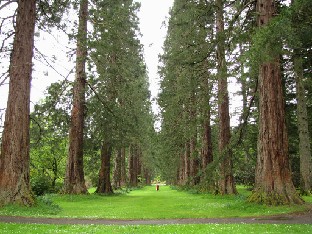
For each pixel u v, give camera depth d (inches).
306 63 677.3
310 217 437.4
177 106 1286.9
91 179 1989.4
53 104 950.4
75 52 916.0
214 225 383.6
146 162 2778.1
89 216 505.7
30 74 610.2
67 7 752.3
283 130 555.8
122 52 1213.1
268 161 547.2
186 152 1643.7
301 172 764.0
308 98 878.4
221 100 839.1
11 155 561.6
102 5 920.9
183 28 814.5
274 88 562.9
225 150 689.0
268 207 516.1
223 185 900.6
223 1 663.1
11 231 336.5
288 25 345.1
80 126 987.9
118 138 1098.7
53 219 456.1
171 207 670.5
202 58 682.8
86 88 1012.5
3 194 542.6
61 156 1494.8
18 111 581.0
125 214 542.9
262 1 584.1
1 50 645.3
